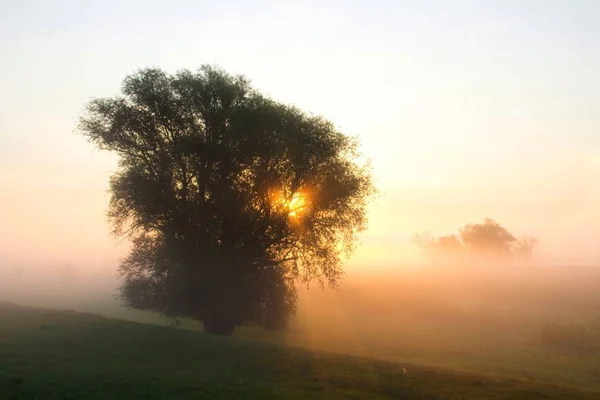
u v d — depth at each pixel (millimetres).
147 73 41094
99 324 36875
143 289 43844
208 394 21062
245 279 43031
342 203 41625
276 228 41688
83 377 22922
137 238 43469
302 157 39719
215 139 41188
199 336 33656
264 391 21766
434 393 22469
